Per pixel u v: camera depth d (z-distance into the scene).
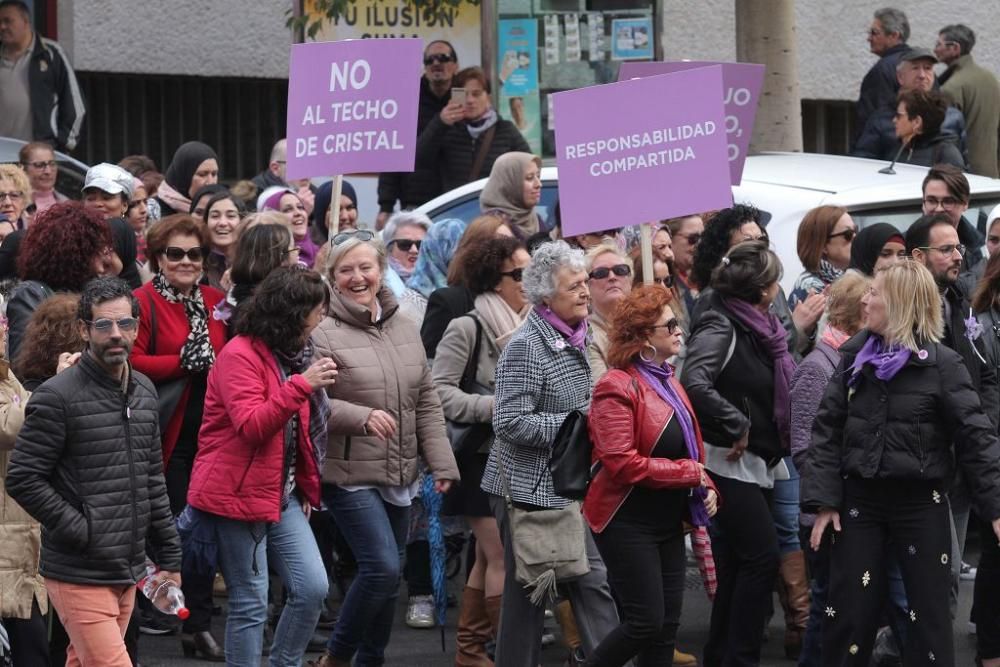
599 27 35.91
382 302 20.25
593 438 18.00
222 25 42.91
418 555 24.05
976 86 37.38
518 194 26.16
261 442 18.20
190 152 29.89
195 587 21.98
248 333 18.66
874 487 19.20
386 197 33.91
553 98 21.50
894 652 21.95
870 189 26.56
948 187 25.45
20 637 18.20
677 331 18.19
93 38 41.62
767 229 26.39
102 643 17.16
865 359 19.17
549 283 18.80
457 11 35.03
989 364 22.14
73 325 18.62
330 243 22.27
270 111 44.25
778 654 23.03
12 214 26.36
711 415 20.25
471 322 20.80
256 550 18.58
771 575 20.50
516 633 19.19
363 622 19.75
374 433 19.45
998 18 49.09
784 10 35.91
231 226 24.64
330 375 18.30
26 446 16.91
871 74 37.22
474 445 20.48
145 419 17.53
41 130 36.50
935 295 19.19
